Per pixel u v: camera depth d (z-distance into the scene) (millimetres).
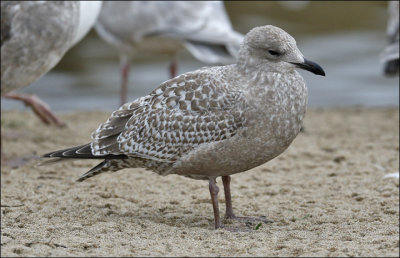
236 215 10930
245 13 29172
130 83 23578
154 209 11211
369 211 11070
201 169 9992
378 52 25734
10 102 21922
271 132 9648
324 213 11000
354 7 29812
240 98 9625
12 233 9492
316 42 26766
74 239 9188
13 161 14109
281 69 9719
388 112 19547
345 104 21688
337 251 8586
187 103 9852
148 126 10023
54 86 23297
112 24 18453
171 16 17859
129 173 13383
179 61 24969
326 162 14266
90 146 10227
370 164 14047
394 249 8594
